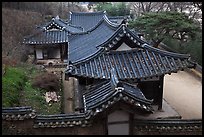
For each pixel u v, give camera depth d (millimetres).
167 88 23109
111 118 10758
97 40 18578
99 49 14656
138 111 10445
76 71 13234
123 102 10156
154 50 15016
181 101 19984
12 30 31891
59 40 29219
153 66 14172
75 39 22266
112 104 9977
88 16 38719
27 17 38719
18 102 16078
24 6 44656
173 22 28875
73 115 11000
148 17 31219
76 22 37875
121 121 10852
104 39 17656
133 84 14711
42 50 29906
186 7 44781
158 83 15125
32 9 47125
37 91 18766
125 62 14352
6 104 14352
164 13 30219
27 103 16375
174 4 45844
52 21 30766
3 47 27188
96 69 13680
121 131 10977
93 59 14297
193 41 30938
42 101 17188
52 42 28891
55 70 27391
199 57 29062
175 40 35625
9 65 23203
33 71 24688
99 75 13297
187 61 14727
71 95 20219
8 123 10664
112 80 11805
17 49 29641
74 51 18672
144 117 12812
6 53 26375
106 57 14570
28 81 20922
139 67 14133
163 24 29438
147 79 14883
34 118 10766
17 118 10586
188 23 28625
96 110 10008
